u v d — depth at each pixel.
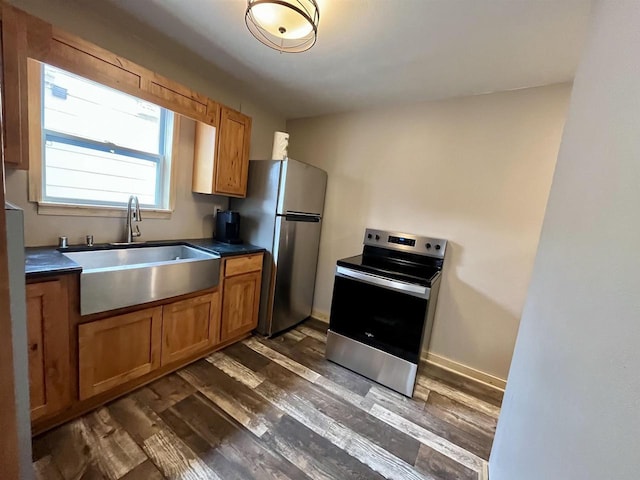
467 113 2.26
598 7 0.96
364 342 2.18
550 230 1.07
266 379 2.04
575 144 0.95
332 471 1.38
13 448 0.56
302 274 2.90
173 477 1.26
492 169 2.18
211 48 1.92
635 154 0.53
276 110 3.05
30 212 1.64
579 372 0.62
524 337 1.18
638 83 0.56
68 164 1.81
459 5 1.32
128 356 1.67
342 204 2.94
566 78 1.88
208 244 2.41
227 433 1.53
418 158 2.49
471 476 1.41
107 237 2.00
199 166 2.40
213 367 2.11
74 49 1.41
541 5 1.28
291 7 1.21
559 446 0.66
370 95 2.44
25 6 1.45
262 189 2.58
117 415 1.57
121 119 2.04
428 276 2.09
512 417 1.12
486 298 2.25
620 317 0.50
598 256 0.63
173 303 1.88
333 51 1.80
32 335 1.28
